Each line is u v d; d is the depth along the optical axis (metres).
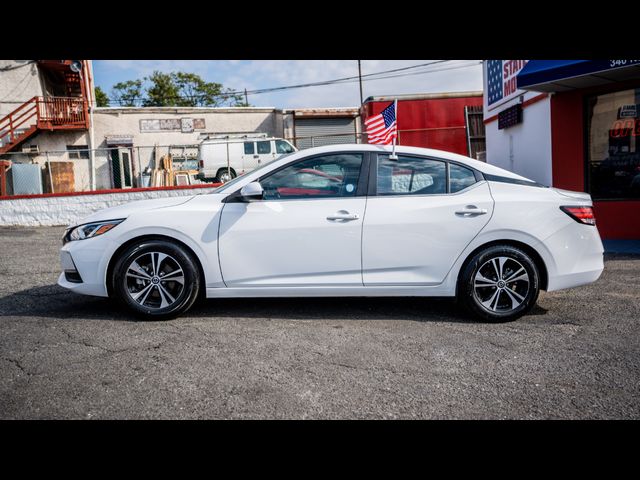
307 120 24.91
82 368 3.24
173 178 18.16
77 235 4.35
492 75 13.45
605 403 2.79
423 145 20.42
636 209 8.73
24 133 20.36
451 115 20.53
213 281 4.30
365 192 4.38
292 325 4.17
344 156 4.46
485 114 14.26
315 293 4.35
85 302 4.99
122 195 14.30
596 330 4.07
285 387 2.97
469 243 4.27
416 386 2.99
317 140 24.91
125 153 19.09
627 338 3.86
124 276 4.21
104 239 4.25
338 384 3.01
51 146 21.78
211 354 3.48
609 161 9.02
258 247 4.29
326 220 4.28
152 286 4.25
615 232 8.93
